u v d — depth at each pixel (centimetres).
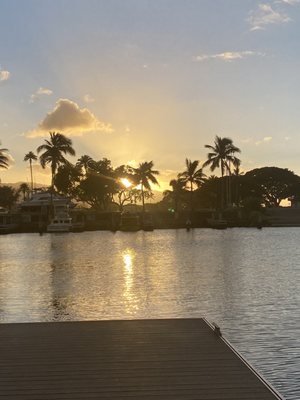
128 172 12044
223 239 6494
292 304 1906
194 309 1823
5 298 2128
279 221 10275
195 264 3456
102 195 11988
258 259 3791
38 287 2441
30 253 4753
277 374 1096
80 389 833
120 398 790
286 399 955
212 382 856
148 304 1933
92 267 3369
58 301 2034
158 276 2798
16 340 1176
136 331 1254
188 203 12369
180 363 971
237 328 1514
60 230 9575
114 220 10625
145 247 5344
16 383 866
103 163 12231
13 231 9925
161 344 1120
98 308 1869
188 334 1212
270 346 1309
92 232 9800
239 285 2411
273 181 13388
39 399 788
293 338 1390
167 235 8031
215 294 2145
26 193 15075
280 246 5141
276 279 2636
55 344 1134
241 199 12775
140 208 13438
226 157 10031
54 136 9512
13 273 3081
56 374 913
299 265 3362
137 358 1011
